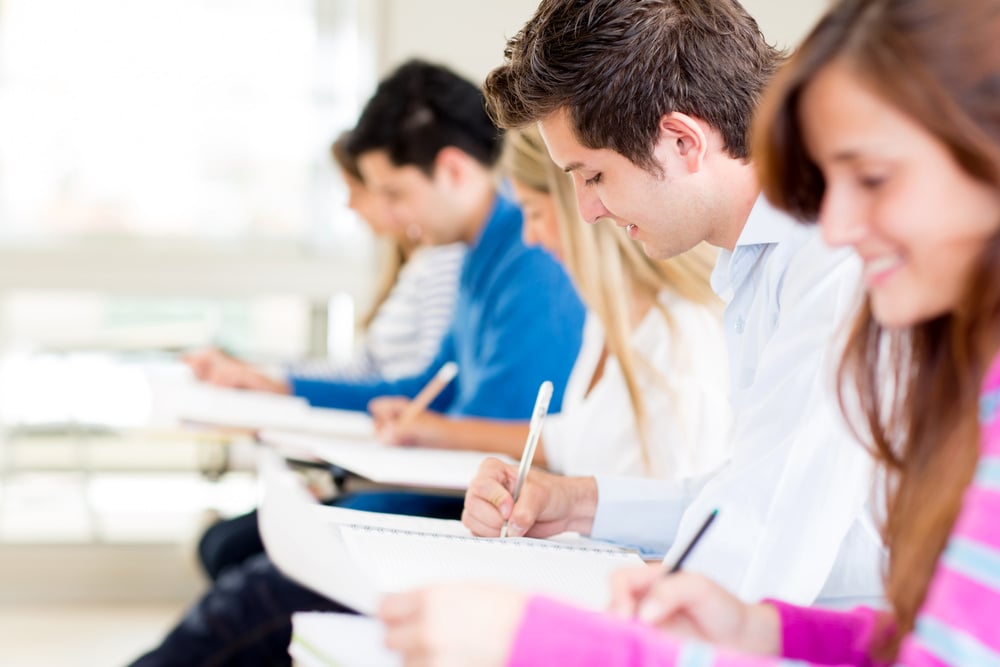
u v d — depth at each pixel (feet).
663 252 4.47
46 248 11.16
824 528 3.88
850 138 2.35
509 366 7.39
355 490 7.04
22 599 11.27
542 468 6.83
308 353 11.75
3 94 11.06
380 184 8.18
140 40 11.23
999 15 2.28
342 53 11.39
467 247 8.38
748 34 4.28
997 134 2.24
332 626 3.12
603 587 3.70
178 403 7.89
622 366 6.00
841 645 2.98
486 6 10.83
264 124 11.45
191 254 11.37
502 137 6.94
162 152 11.36
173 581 11.48
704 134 4.19
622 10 4.14
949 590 2.23
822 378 3.92
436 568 3.71
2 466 11.21
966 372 2.47
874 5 2.35
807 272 4.08
